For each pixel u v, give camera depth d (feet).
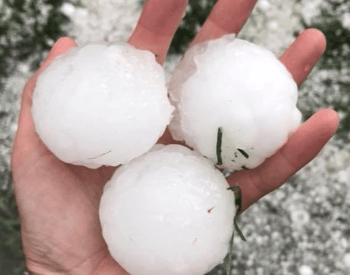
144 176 0.54
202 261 0.54
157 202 0.52
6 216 0.83
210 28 0.65
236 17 0.63
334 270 0.88
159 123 0.55
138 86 0.53
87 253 0.60
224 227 0.55
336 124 0.55
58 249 0.59
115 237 0.54
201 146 0.57
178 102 0.58
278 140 0.56
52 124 0.52
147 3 0.58
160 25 0.60
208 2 0.92
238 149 0.56
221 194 0.55
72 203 0.58
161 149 0.58
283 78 0.56
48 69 0.55
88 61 0.53
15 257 0.82
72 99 0.52
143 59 0.56
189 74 0.58
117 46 0.55
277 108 0.55
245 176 0.62
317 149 0.57
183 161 0.55
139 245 0.53
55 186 0.57
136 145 0.54
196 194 0.53
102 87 0.52
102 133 0.52
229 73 0.55
